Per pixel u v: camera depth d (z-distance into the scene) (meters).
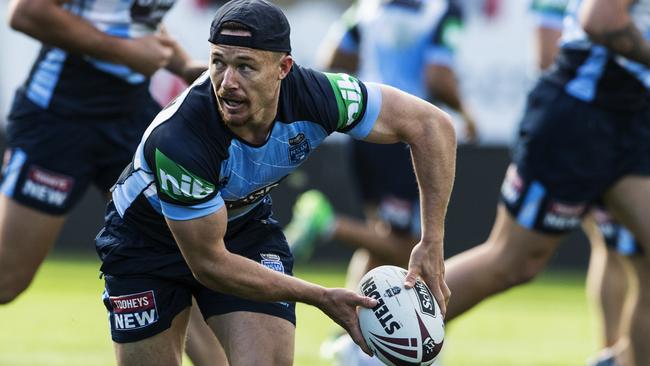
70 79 19.52
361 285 15.08
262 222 16.03
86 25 18.59
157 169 13.60
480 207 45.19
